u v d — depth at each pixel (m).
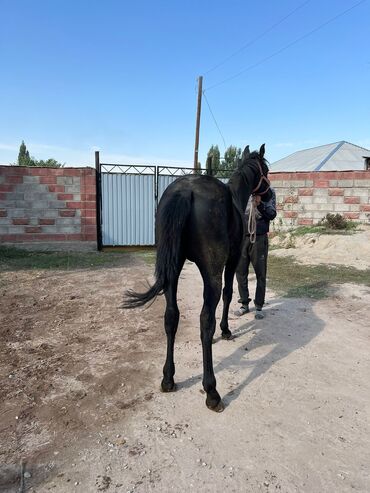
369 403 2.91
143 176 10.85
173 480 2.11
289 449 2.38
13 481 2.11
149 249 11.08
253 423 2.63
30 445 2.40
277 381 3.21
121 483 2.09
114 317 4.76
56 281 6.62
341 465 2.25
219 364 3.49
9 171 9.62
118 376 3.24
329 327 4.45
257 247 4.47
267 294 5.85
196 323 4.56
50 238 10.12
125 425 2.59
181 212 2.59
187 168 11.12
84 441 2.43
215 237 2.71
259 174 3.72
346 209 10.96
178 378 3.22
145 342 3.98
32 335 4.16
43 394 2.97
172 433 2.51
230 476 2.15
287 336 4.18
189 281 6.74
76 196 10.09
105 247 10.87
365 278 6.82
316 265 7.91
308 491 2.05
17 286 6.23
